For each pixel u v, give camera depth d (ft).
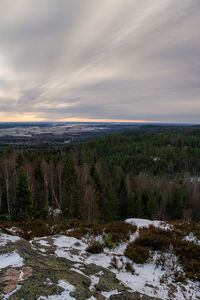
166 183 167.12
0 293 9.40
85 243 24.98
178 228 33.14
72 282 11.62
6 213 74.33
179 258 21.26
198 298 14.42
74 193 94.63
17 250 15.17
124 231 30.58
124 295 12.00
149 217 104.17
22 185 66.95
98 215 88.74
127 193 121.19
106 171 195.21
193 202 130.52
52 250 19.35
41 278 11.31
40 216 71.36
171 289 15.08
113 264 18.47
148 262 20.17
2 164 101.50
